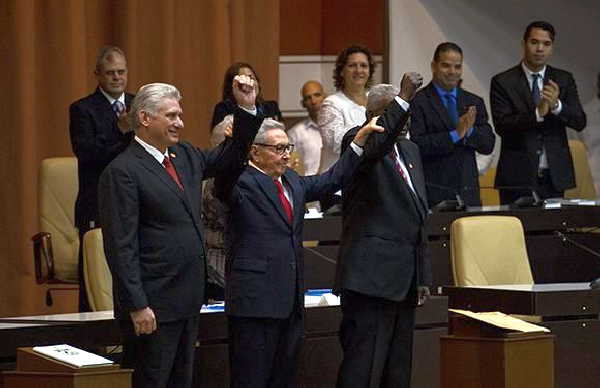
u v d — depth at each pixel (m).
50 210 18.88
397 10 25.08
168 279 12.61
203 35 23.53
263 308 13.41
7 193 22.05
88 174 17.42
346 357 13.98
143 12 22.95
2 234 22.05
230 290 13.55
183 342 12.91
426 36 25.41
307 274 17.67
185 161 13.01
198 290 12.79
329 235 17.81
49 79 22.23
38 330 13.44
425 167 18.91
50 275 18.34
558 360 15.26
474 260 16.92
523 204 19.05
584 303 15.27
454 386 13.02
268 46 24.28
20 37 21.89
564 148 20.02
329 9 25.97
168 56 23.00
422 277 14.02
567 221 19.16
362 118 19.03
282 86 25.84
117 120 17.53
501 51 26.16
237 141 13.07
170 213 12.63
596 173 25.52
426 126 18.89
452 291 15.82
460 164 19.02
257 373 13.55
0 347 13.25
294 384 13.84
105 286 15.29
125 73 17.69
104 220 12.50
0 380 13.07
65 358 11.55
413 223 13.89
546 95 19.44
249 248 13.52
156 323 12.56
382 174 13.83
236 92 14.10
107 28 22.89
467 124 18.56
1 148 22.02
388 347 14.02
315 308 14.92
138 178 12.53
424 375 15.33
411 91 13.52
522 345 12.77
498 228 17.16
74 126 17.52
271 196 13.60
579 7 26.81
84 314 14.47
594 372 15.39
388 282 13.70
